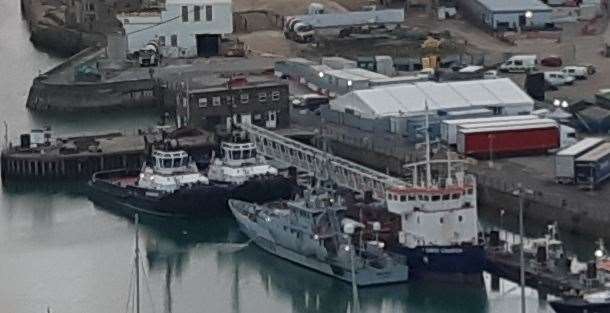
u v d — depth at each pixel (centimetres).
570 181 13125
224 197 13375
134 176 14362
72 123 16900
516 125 14300
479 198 13150
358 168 13412
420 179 12381
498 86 15788
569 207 12469
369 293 11606
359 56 18612
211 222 13362
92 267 12162
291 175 13638
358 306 10925
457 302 11400
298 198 12756
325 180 13125
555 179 13238
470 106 15300
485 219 12850
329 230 11962
